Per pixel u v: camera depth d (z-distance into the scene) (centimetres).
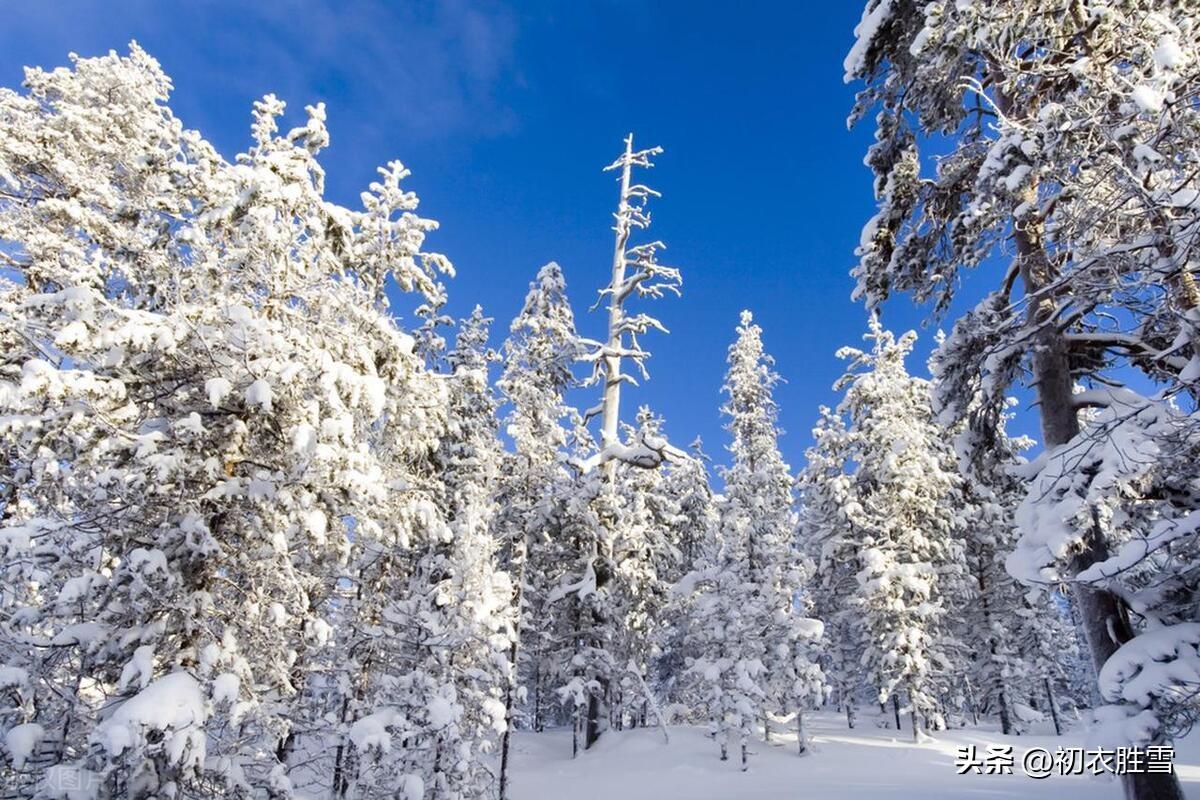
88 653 744
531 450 2314
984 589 2933
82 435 705
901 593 2470
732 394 3450
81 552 780
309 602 1003
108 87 1455
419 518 1055
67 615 757
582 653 2327
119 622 773
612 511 2369
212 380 733
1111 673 795
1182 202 717
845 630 3275
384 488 844
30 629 829
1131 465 793
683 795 1780
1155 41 793
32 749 681
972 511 2775
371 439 1066
